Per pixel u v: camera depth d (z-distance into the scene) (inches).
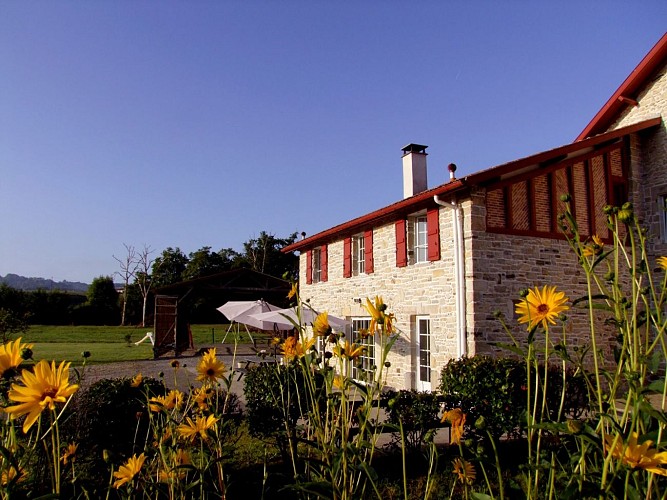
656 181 433.1
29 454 68.6
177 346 800.9
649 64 441.7
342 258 545.0
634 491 49.5
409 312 425.1
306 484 66.0
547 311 61.4
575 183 403.9
